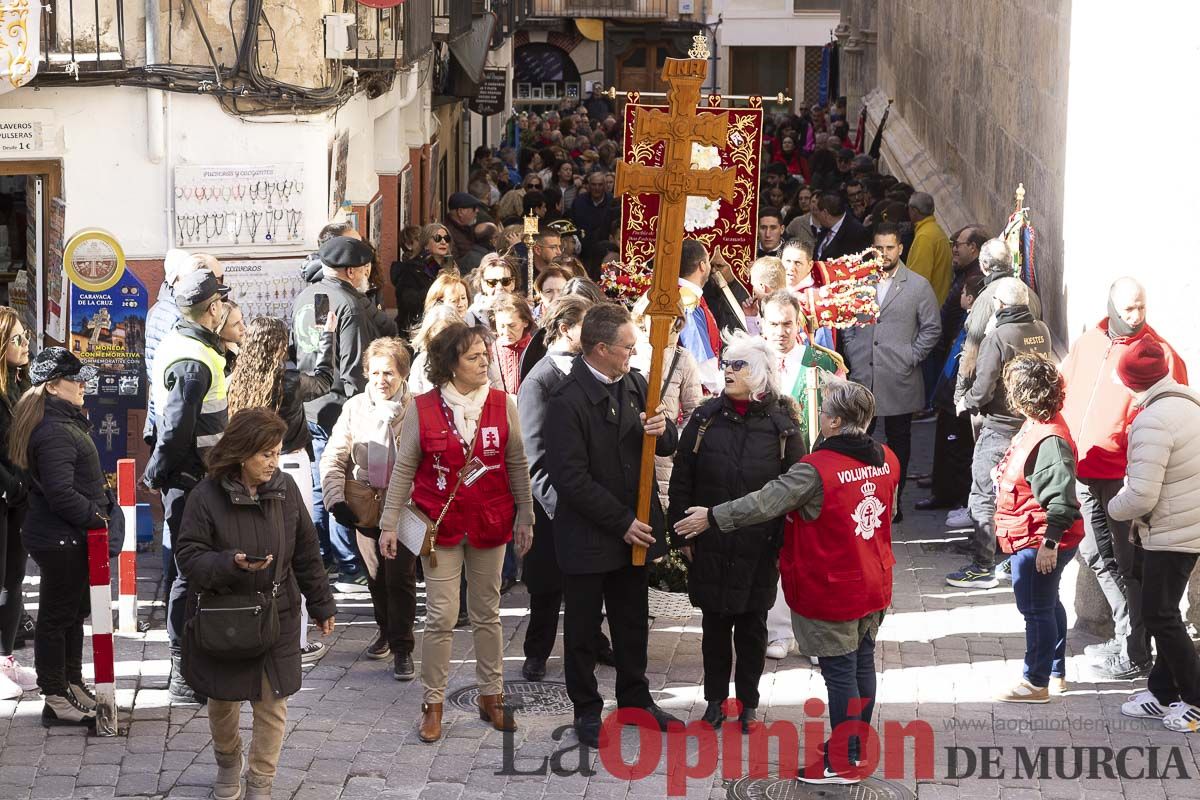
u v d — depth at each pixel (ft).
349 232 43.01
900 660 34.73
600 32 208.33
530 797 27.53
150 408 32.53
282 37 44.37
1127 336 33.42
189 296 30.94
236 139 44.65
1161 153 34.47
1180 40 33.76
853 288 38.75
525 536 30.19
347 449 33.81
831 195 62.85
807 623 27.68
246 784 27.04
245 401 31.45
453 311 36.24
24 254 46.96
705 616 30.12
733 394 29.17
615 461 29.01
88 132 43.80
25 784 27.78
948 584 40.45
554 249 48.14
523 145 139.74
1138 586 32.68
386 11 52.39
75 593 30.12
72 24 42.27
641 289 46.16
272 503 26.11
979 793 27.66
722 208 46.16
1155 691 30.96
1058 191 46.26
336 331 40.19
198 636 25.76
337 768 28.68
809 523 27.37
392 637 33.35
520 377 37.42
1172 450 29.50
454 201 62.54
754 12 209.36
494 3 93.04
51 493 29.27
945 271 58.18
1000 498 31.55
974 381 41.24
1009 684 32.24
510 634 36.83
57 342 44.27
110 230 44.29
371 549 33.91
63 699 30.50
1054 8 47.57
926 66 89.10
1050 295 47.32
